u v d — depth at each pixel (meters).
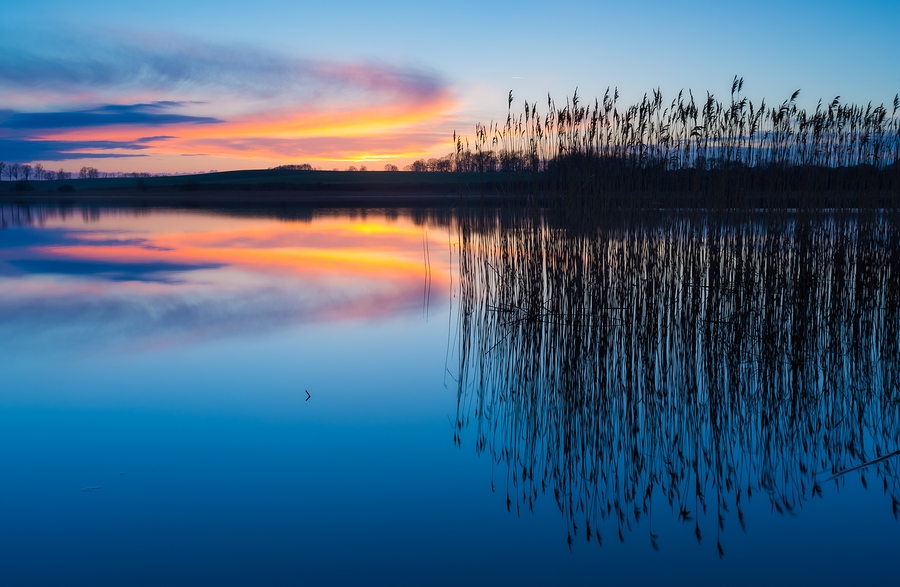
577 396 4.02
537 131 4.54
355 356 5.22
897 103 4.73
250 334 5.88
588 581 2.36
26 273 9.41
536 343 4.35
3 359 5.07
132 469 3.27
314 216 22.05
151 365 4.96
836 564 2.53
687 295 4.24
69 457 3.39
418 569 2.45
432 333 5.95
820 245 4.87
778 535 2.73
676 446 3.59
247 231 16.36
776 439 3.67
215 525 2.76
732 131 4.27
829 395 4.25
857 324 4.88
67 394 4.32
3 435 3.66
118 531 2.70
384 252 11.87
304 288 8.22
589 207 4.23
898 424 3.91
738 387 4.07
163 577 2.39
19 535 2.66
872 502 3.01
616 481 3.23
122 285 8.43
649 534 2.75
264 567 2.46
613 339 4.15
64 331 5.97
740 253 4.31
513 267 5.05
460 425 3.87
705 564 2.52
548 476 3.27
